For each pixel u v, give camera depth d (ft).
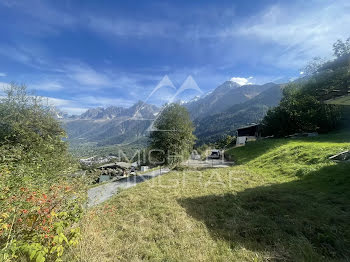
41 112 29.17
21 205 6.95
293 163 30.45
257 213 14.39
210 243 10.39
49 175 14.03
